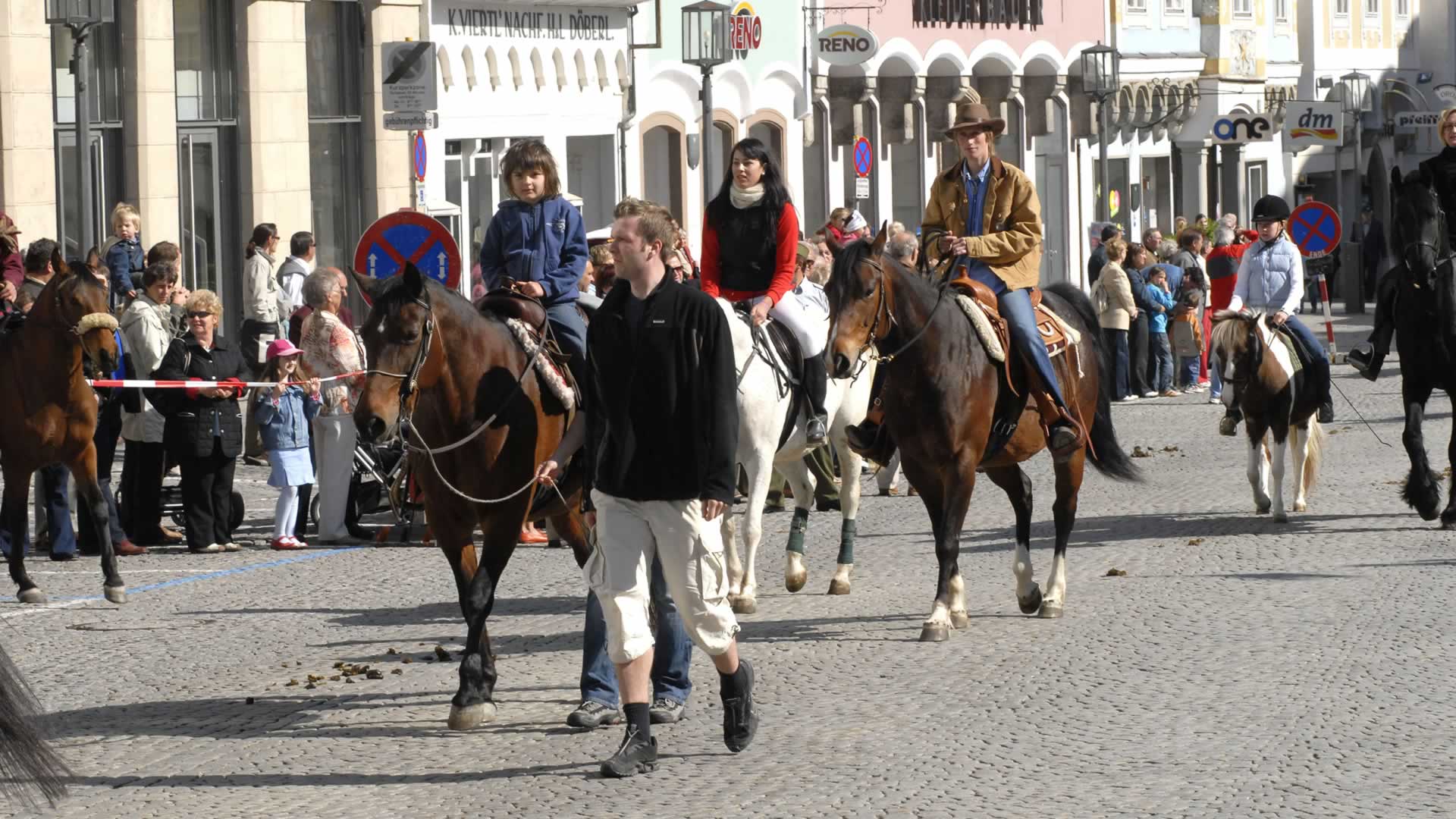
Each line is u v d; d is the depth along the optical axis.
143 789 10.37
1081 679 12.45
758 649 13.58
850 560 15.76
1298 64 66.81
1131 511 20.30
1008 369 13.84
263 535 20.08
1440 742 10.75
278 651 14.04
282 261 32.50
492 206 36.56
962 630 14.04
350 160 34.19
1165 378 33.97
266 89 32.19
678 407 10.04
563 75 37.34
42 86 28.58
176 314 20.06
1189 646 13.35
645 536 10.27
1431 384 18.67
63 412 15.91
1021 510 14.61
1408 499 18.73
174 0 31.20
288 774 10.60
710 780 10.28
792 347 14.66
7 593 16.67
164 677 13.21
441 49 34.59
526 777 10.42
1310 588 15.48
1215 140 58.88
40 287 18.88
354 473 19.59
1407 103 72.19
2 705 7.58
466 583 11.60
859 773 10.35
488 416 11.39
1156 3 59.12
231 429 18.88
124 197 30.38
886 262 13.28
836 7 45.97
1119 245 33.28
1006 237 14.02
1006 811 9.64
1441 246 18.42
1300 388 19.45
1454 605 14.63
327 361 19.28
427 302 11.13
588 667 11.48
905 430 13.58
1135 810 9.60
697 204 41.72
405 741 11.26
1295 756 10.52
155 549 19.17
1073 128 55.84
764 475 14.60
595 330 10.12
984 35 51.22
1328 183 69.44
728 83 42.47
